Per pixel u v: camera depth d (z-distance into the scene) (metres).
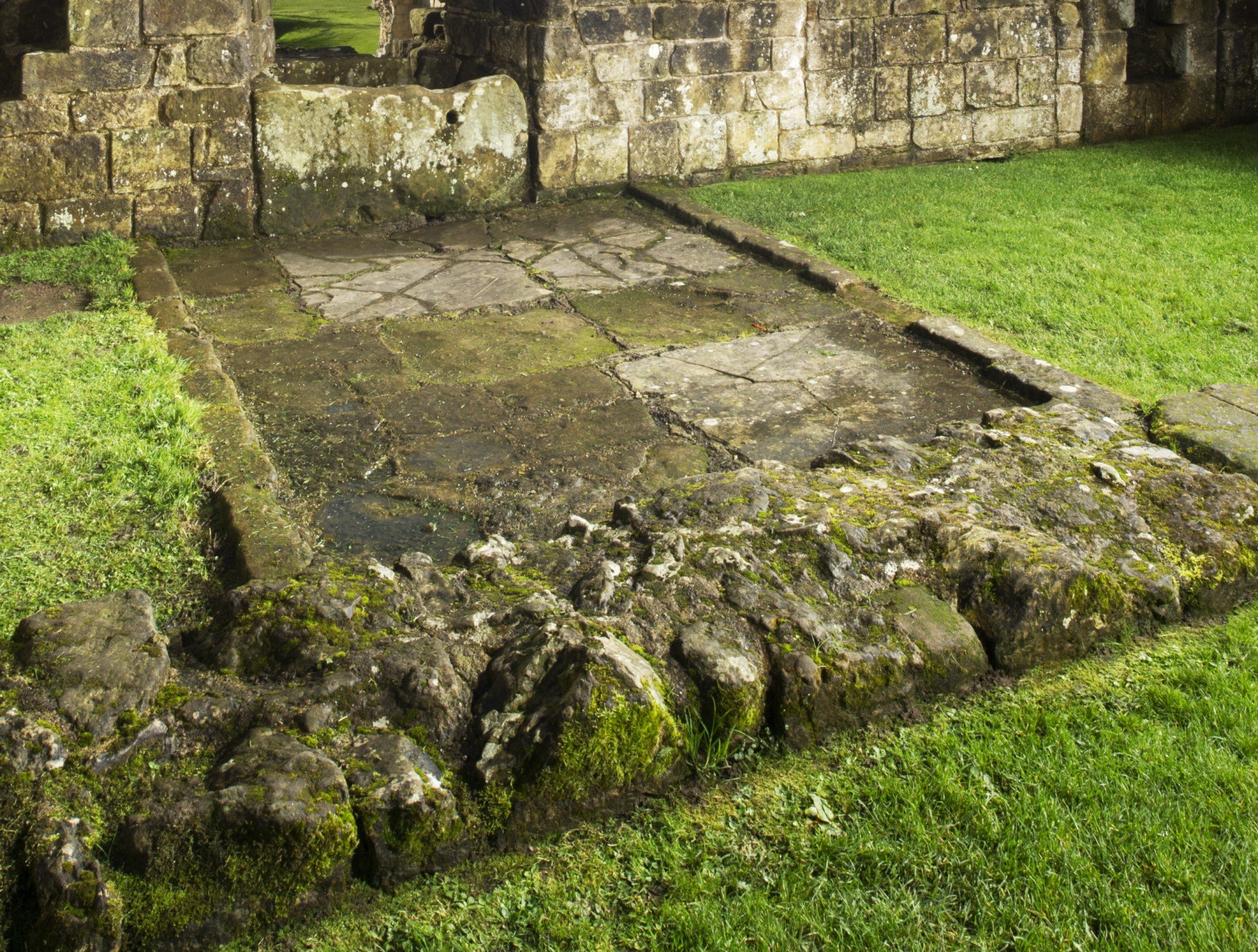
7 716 2.34
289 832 2.19
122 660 2.50
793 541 3.05
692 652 2.69
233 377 5.18
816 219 7.61
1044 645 2.98
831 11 8.80
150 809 2.23
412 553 3.26
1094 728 2.74
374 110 7.63
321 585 2.80
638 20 8.23
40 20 7.59
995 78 9.48
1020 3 9.37
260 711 2.46
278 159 7.45
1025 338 5.41
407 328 5.84
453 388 5.08
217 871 2.19
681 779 2.59
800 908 2.24
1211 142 9.72
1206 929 2.15
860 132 9.22
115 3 6.77
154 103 7.04
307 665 2.59
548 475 4.29
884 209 7.83
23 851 2.15
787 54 8.77
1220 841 2.37
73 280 6.42
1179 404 4.18
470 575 3.12
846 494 3.38
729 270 6.72
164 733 2.39
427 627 2.77
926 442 4.22
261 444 4.45
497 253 7.20
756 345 5.55
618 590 2.88
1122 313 5.63
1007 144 9.70
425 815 2.31
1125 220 7.38
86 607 2.68
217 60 7.11
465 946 2.19
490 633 2.79
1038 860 2.33
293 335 5.73
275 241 7.50
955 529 3.10
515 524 3.94
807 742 2.70
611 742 2.45
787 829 2.47
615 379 5.16
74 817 2.22
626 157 8.54
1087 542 3.26
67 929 2.06
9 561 3.47
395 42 10.74
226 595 2.81
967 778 2.59
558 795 2.42
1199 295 5.88
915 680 2.82
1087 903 2.24
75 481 3.97
